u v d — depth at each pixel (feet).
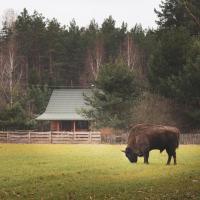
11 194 142.20
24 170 198.08
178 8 549.13
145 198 129.39
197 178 160.97
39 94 651.25
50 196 137.39
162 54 474.90
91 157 261.03
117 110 472.03
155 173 180.45
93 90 479.82
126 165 213.25
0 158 256.73
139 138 219.61
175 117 476.95
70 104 585.63
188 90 444.14
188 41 476.13
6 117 512.22
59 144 415.44
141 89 490.08
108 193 139.54
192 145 384.27
